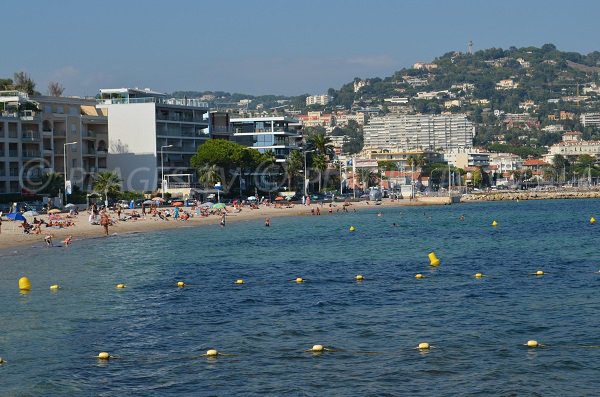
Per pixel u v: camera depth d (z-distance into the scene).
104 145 196.00
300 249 97.75
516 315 52.78
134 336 47.91
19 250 95.88
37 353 44.09
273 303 58.41
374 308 56.03
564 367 40.69
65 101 190.88
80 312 55.38
